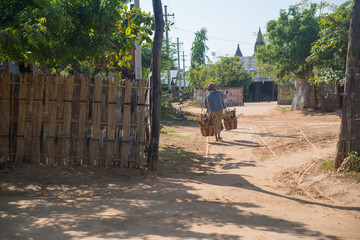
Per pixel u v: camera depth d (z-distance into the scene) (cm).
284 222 380
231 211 418
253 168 764
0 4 626
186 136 1264
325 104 2098
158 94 729
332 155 834
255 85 5266
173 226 332
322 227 369
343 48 1619
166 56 2262
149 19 792
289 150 938
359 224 403
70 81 681
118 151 706
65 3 725
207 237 294
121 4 789
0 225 314
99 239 274
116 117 700
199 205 445
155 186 573
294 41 2194
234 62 4659
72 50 739
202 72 4241
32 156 676
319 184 631
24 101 674
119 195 497
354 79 681
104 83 694
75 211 379
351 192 563
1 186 526
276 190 588
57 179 595
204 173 714
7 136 671
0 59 676
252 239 291
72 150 688
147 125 723
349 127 677
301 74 2283
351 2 1884
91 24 748
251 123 1661
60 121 680
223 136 1248
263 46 2439
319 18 2170
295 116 2022
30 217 345
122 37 799
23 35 594
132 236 288
